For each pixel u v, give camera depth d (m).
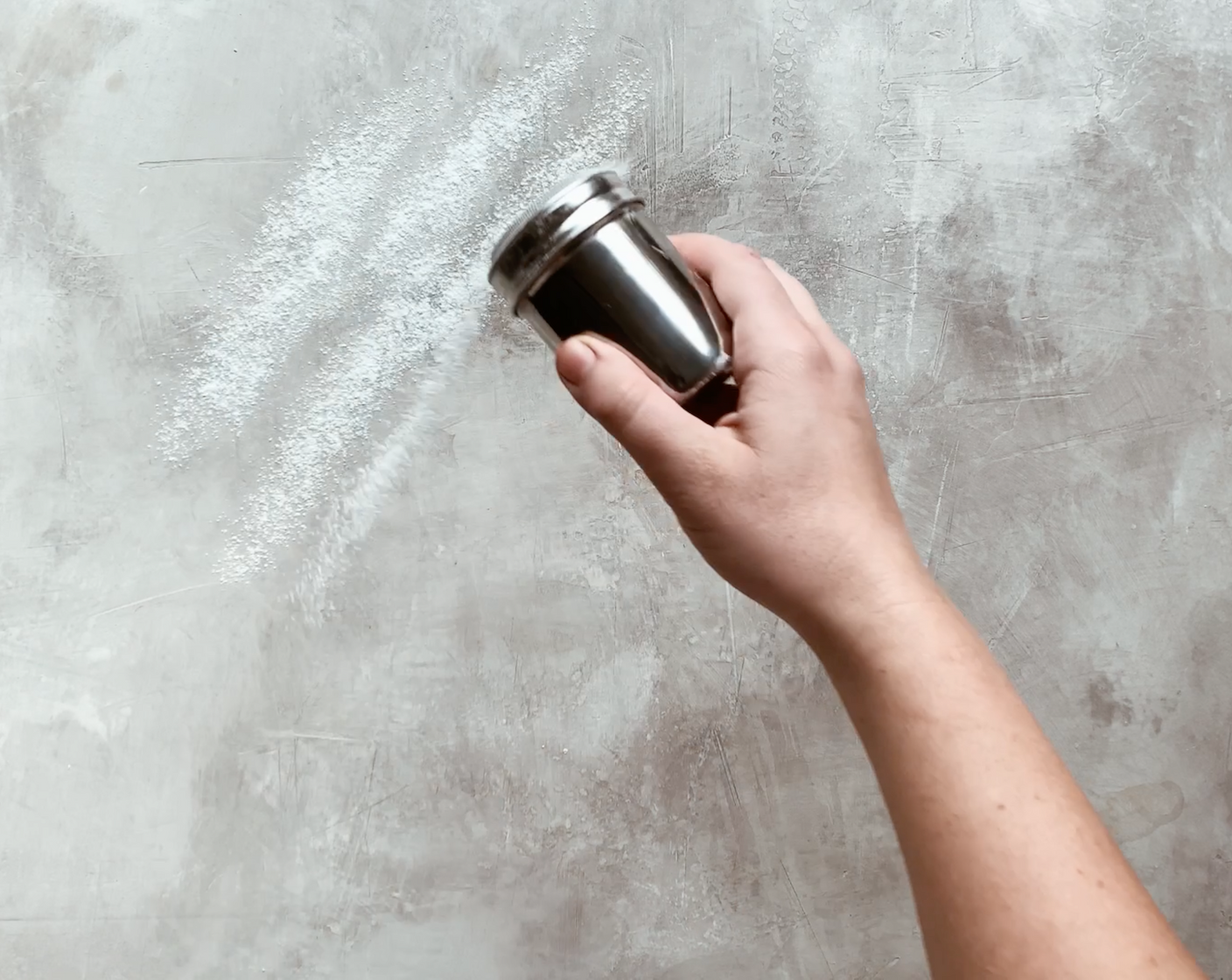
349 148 0.84
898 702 0.48
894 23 0.85
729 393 0.56
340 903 0.84
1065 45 0.85
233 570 0.84
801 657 0.85
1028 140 0.85
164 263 0.83
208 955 0.84
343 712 0.84
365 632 0.84
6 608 0.83
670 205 0.85
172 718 0.84
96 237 0.83
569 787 0.85
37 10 0.83
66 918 0.84
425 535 0.84
